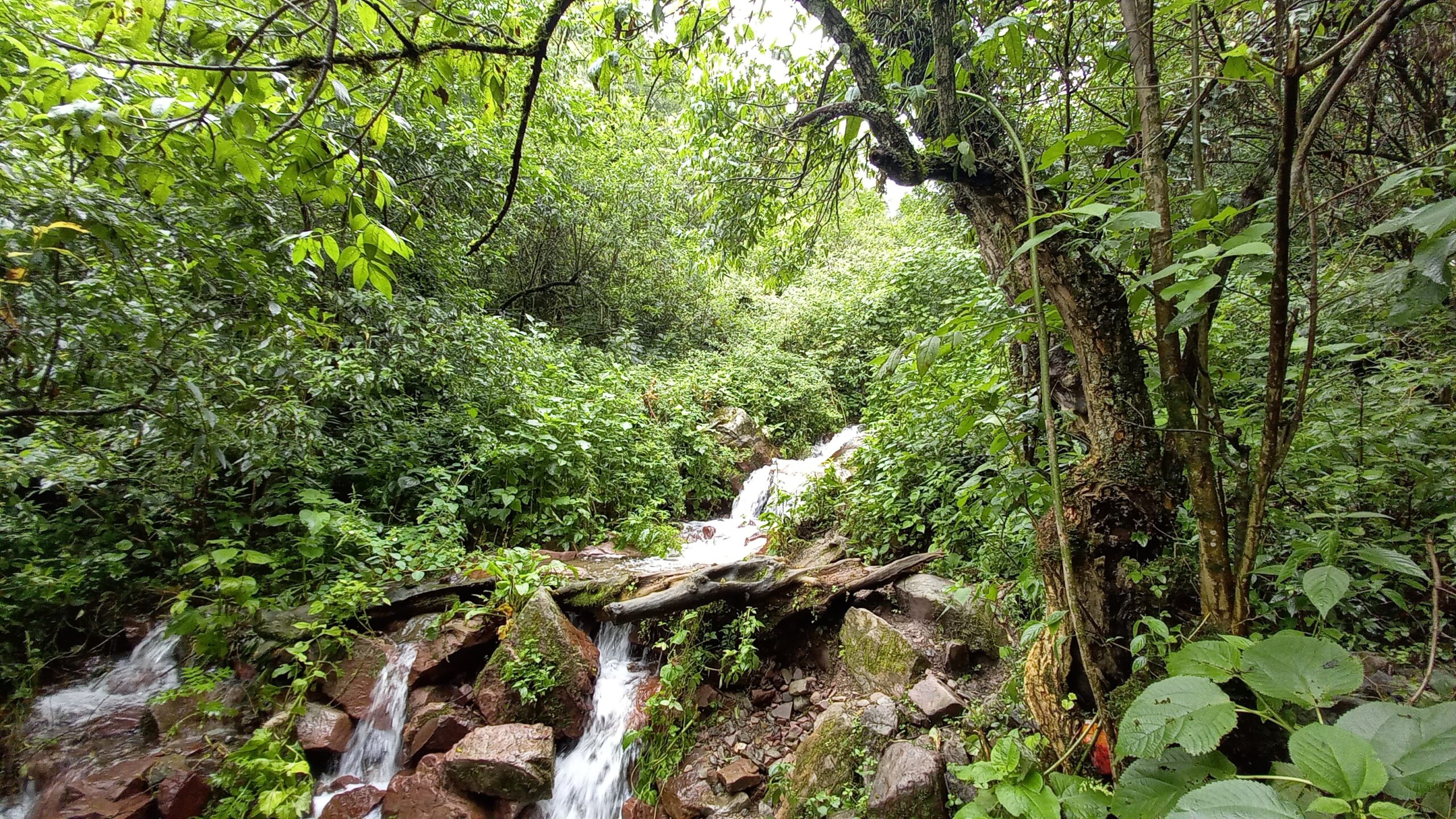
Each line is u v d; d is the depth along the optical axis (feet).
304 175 4.79
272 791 8.43
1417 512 6.36
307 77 4.66
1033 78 7.30
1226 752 4.09
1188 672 3.36
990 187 6.08
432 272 18.08
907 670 9.34
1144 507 5.37
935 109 7.35
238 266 8.38
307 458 11.84
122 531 11.02
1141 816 3.14
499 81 6.12
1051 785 4.46
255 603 9.80
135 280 7.98
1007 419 7.25
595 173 28.37
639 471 19.34
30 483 10.29
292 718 9.47
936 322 23.38
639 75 9.23
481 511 15.02
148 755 8.87
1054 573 5.81
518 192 20.33
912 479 13.20
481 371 16.57
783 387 28.78
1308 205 4.22
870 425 19.66
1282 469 6.42
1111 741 4.74
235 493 11.75
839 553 13.51
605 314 33.17
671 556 15.99
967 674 9.23
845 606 11.68
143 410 8.49
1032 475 6.02
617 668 11.47
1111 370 5.49
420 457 14.99
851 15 9.53
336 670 10.18
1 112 6.36
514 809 8.59
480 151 17.81
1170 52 6.26
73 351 7.57
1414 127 7.06
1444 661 5.77
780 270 14.97
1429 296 2.83
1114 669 5.42
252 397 10.11
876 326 30.83
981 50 5.51
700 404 26.05
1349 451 6.54
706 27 8.81
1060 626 5.92
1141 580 5.41
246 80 4.17
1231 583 4.34
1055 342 6.29
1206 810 2.48
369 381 12.75
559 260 31.65
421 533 13.39
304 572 11.53
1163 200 4.21
